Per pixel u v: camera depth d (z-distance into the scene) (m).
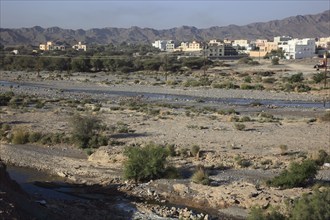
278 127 55.88
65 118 62.50
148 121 60.06
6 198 23.11
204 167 36.19
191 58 177.25
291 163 33.75
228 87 106.62
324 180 32.12
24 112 68.06
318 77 110.06
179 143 45.69
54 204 28.52
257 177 33.50
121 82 121.88
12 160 41.59
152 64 161.75
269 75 130.25
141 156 34.59
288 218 22.92
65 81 126.19
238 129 54.22
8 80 130.62
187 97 93.00
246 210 27.81
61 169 38.38
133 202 29.78
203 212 28.03
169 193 31.23
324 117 61.59
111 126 54.75
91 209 28.36
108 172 36.72
